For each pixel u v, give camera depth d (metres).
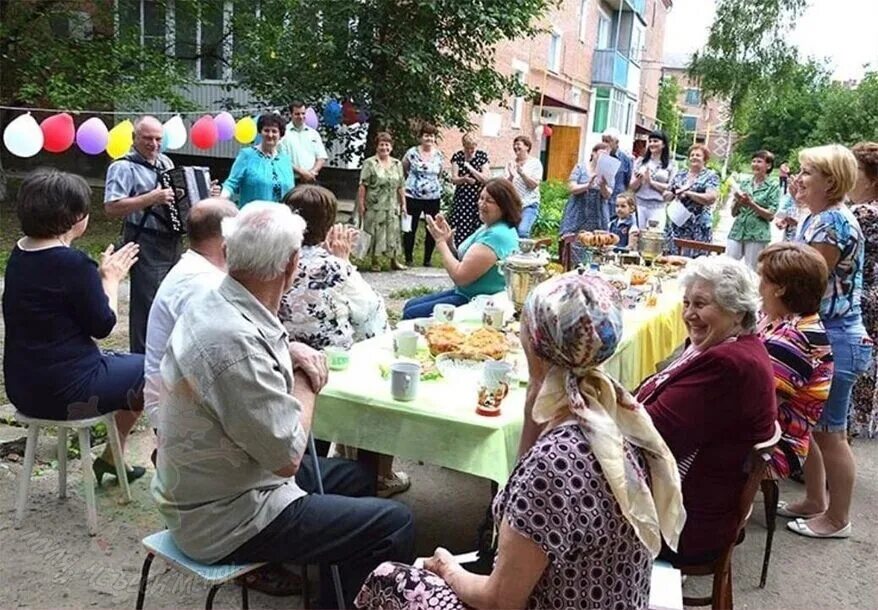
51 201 2.73
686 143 41.56
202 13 11.68
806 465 3.33
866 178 3.55
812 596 2.83
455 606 1.64
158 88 10.30
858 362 3.12
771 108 29.34
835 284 3.08
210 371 1.83
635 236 5.90
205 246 2.84
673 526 1.52
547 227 11.32
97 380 2.82
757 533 3.28
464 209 8.23
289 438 1.89
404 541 2.15
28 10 10.28
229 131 5.82
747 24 26.52
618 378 3.30
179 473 1.93
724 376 2.10
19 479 3.24
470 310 3.65
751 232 6.83
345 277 3.02
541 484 1.36
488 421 2.31
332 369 2.72
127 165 4.26
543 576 1.40
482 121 15.33
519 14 9.69
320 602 2.37
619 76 22.70
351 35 9.59
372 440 2.48
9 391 2.80
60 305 2.72
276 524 2.00
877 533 3.33
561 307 1.39
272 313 1.99
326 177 12.97
